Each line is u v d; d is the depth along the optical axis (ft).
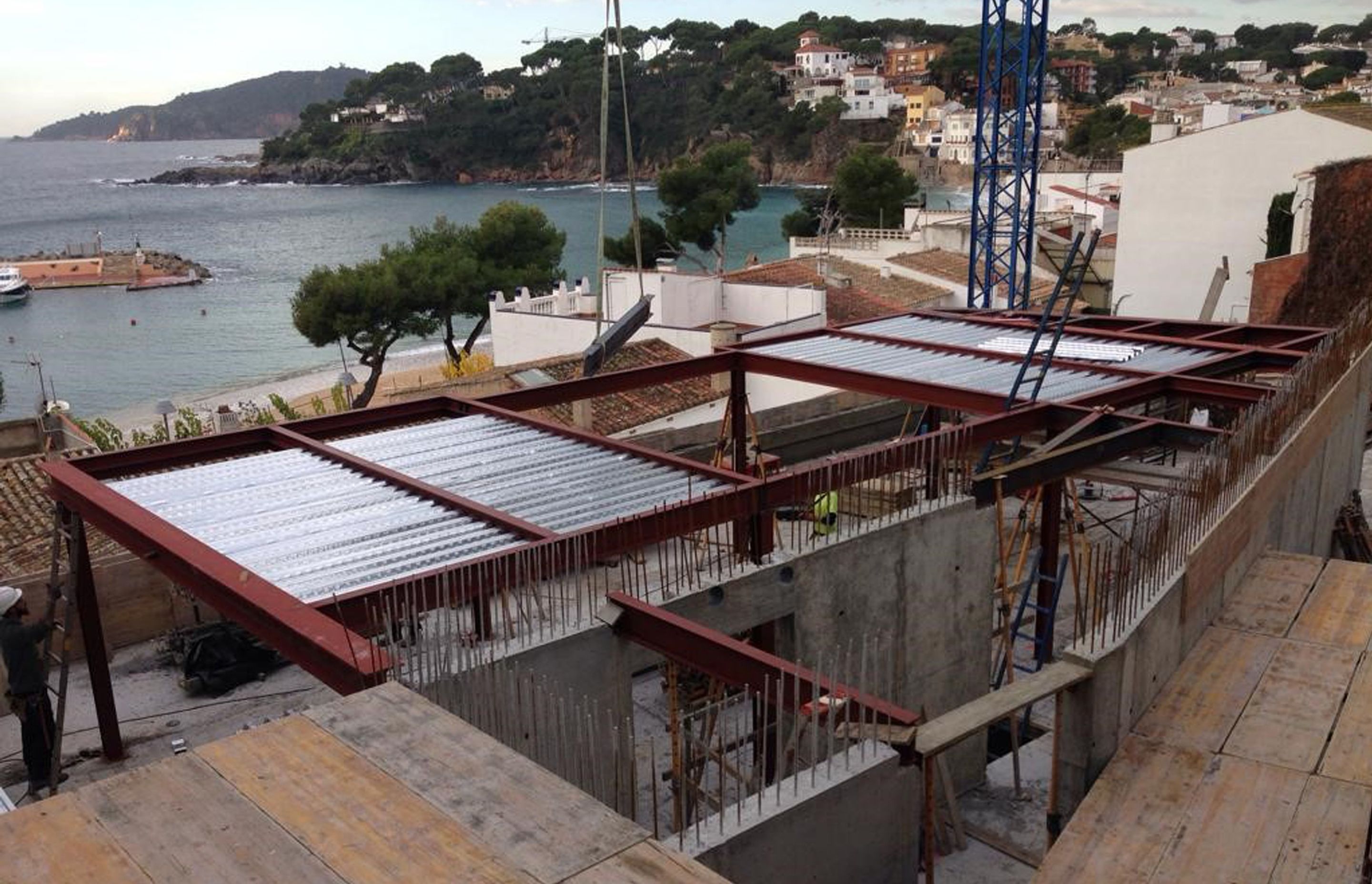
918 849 24.52
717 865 20.01
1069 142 522.06
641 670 45.98
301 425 49.70
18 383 246.88
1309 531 50.37
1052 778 27.25
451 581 29.63
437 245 195.00
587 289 147.33
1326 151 132.67
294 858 11.22
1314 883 21.70
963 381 55.31
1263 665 31.04
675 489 39.58
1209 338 68.44
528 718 23.21
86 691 53.36
